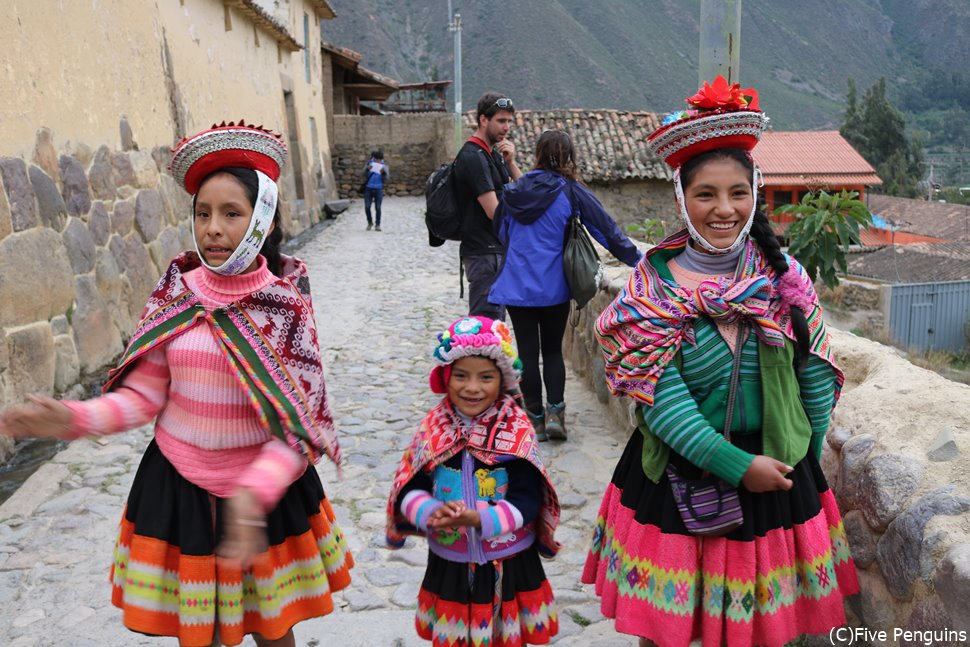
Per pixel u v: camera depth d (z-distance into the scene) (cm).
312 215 2144
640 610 244
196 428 241
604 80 19812
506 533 251
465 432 257
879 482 259
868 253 3309
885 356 345
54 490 473
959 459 250
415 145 2962
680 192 245
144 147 912
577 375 675
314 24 2505
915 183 6712
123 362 241
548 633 267
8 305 557
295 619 251
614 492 268
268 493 220
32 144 634
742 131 235
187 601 234
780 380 238
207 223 235
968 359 2078
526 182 503
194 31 1246
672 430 234
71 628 336
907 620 245
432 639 265
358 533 418
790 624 243
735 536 237
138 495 245
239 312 241
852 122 7044
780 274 244
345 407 629
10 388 547
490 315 566
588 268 502
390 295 1091
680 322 239
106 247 757
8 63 603
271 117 1856
